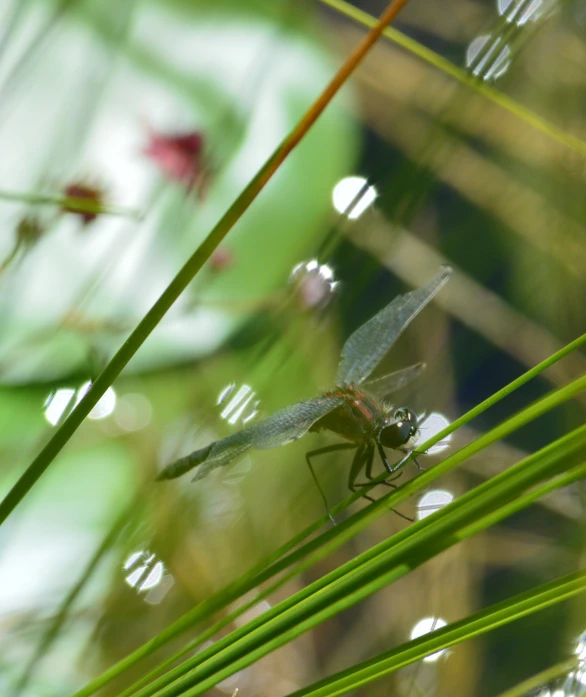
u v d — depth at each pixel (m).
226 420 0.37
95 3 0.37
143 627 0.36
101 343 0.37
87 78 0.37
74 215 0.36
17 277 0.36
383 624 0.37
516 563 0.37
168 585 0.36
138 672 0.36
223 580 0.37
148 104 0.37
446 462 0.31
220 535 0.37
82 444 0.37
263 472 0.37
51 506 0.36
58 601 0.35
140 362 0.37
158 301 0.31
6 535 0.35
